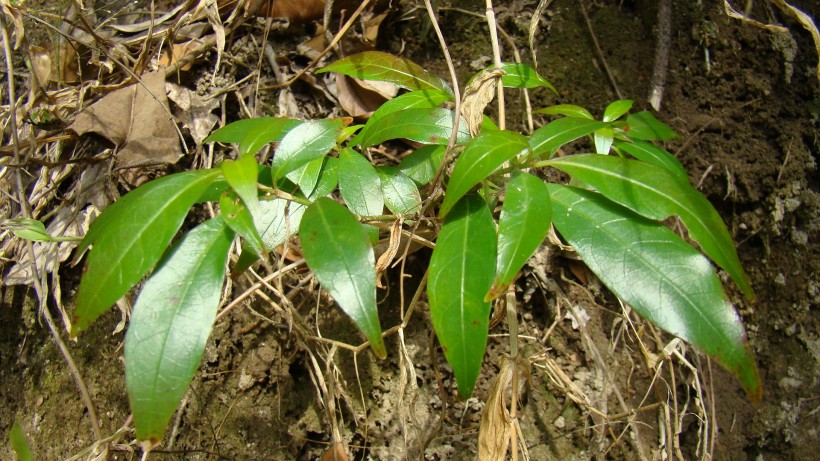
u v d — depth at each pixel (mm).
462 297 273
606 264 278
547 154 338
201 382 402
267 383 408
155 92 432
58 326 433
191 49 454
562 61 473
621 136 368
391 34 477
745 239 464
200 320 253
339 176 319
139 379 243
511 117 458
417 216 336
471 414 400
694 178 460
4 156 459
